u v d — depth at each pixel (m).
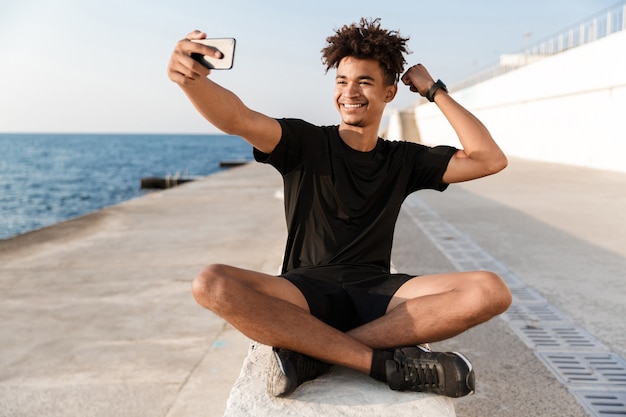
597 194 11.20
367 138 2.33
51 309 4.49
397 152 2.39
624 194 11.07
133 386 3.11
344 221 2.28
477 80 34.62
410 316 2.03
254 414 1.80
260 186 14.97
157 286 5.15
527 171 17.48
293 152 2.25
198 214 9.97
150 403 2.91
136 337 3.86
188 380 3.18
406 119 58.38
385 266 2.38
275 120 2.21
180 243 7.24
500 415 2.61
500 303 1.96
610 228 7.42
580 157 19.86
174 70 1.78
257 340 1.97
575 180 14.35
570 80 20.05
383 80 2.27
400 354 1.93
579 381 2.95
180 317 4.27
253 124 2.07
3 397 2.98
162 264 6.04
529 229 7.54
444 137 41.56
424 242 6.85
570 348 3.39
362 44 2.19
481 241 6.79
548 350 3.37
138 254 6.60
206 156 92.69
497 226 7.86
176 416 2.76
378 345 2.05
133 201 12.14
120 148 150.12
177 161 73.12
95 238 7.77
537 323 3.84
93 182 40.66
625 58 16.06
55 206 27.03
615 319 3.87
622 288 4.61
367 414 1.80
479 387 2.91
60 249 7.00
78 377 3.22
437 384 1.88
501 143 29.45
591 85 18.39
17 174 50.41
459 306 1.97
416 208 10.16
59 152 114.31
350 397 1.91
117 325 4.10
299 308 1.97
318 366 2.02
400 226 8.20
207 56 1.78
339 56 2.26
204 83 1.83
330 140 2.31
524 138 25.72
